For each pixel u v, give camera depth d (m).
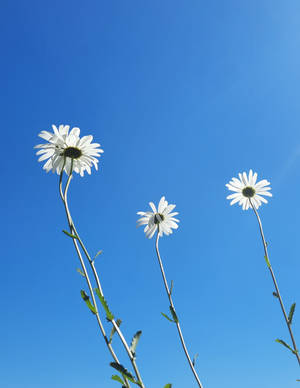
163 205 0.42
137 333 0.23
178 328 0.32
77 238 0.22
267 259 0.39
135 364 0.21
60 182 0.23
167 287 0.34
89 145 0.27
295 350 0.34
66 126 0.27
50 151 0.27
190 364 0.32
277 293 0.38
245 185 0.46
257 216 0.41
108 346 0.21
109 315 0.21
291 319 0.36
